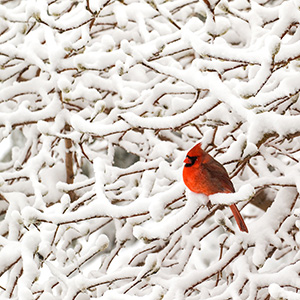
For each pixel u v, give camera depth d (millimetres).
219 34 8078
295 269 8367
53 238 8375
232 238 9219
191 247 9953
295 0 7555
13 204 10250
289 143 11102
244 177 11523
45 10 8703
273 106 8211
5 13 9883
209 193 7074
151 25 11469
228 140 9883
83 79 11203
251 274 8500
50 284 9344
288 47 7059
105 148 15375
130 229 10578
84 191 12180
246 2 11297
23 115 10445
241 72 10086
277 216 9000
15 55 10562
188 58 13891
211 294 9500
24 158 12625
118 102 9742
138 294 9578
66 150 12016
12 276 9078
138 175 11086
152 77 12719
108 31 12852
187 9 13172
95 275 10086
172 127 8094
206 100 8125
